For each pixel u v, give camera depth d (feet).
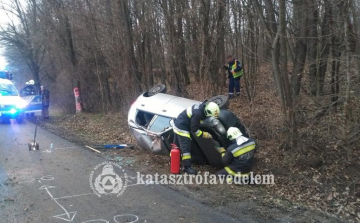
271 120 25.98
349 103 20.61
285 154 22.24
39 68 77.82
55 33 55.88
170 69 36.68
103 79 50.03
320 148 22.44
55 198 16.38
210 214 14.80
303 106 25.94
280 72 22.77
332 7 21.49
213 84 32.22
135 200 16.25
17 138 31.50
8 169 21.11
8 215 14.38
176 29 34.55
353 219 15.24
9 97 42.39
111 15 41.34
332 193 17.92
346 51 20.15
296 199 17.33
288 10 27.07
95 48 48.39
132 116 25.77
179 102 24.86
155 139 23.09
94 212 14.83
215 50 31.91
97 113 51.44
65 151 26.18
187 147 20.47
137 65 40.93
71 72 53.83
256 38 31.83
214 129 20.43
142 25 38.32
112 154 25.22
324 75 26.94
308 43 27.07
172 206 15.58
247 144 19.06
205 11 30.27
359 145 22.38
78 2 46.60
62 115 54.08
